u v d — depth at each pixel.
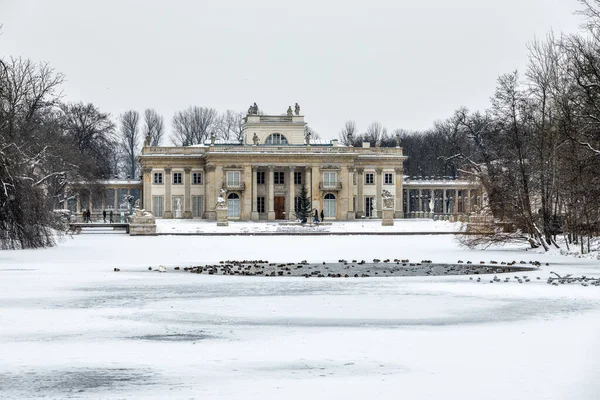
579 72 68.56
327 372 23.80
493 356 25.89
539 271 55.62
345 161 174.38
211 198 171.38
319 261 66.12
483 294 41.81
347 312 35.53
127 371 23.97
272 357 25.89
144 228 122.50
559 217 78.62
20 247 81.00
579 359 25.42
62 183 131.38
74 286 46.03
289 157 172.50
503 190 81.88
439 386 22.09
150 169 176.88
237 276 52.28
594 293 41.94
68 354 26.41
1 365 24.77
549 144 77.56
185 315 34.75
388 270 57.03
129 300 39.66
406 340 28.72
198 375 23.45
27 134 104.50
